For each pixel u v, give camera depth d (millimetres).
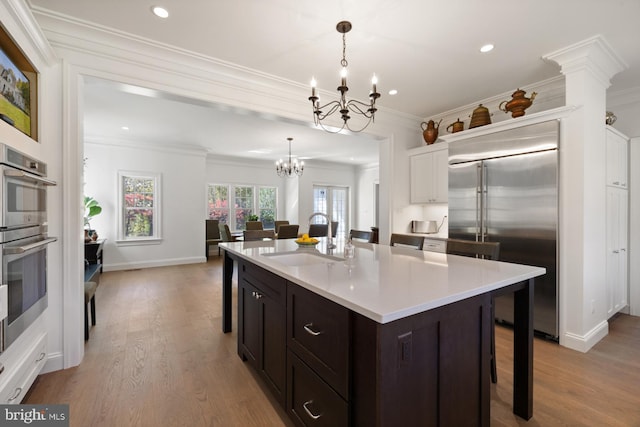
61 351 2152
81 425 1604
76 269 2207
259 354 1974
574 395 1863
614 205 3008
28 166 1684
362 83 3156
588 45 2352
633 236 3271
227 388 1949
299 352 1507
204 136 5555
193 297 3986
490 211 3031
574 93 2494
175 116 4336
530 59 2646
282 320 1677
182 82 2680
